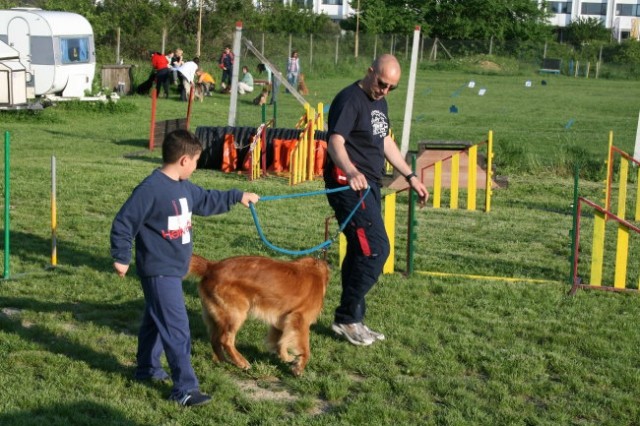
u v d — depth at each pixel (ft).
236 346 19.40
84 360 18.10
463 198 42.68
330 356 19.20
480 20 184.34
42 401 15.76
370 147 19.35
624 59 173.58
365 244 19.29
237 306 17.39
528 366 18.69
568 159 55.26
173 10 129.29
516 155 55.67
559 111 98.89
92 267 25.49
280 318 17.61
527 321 22.04
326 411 16.30
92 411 15.70
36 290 22.82
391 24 182.80
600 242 25.08
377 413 16.01
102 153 54.03
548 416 16.28
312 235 31.58
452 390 17.26
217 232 31.09
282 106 94.94
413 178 20.42
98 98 78.28
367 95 19.30
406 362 18.76
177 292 16.19
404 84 132.36
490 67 168.04
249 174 45.68
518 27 185.16
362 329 19.93
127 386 17.01
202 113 83.87
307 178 47.06
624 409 16.69
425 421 15.81
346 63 147.02
